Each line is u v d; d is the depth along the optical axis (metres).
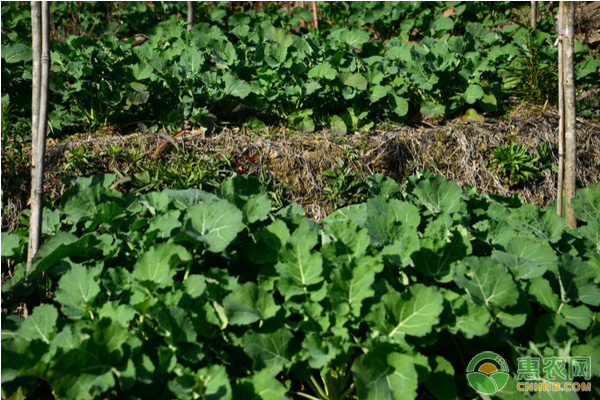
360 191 4.02
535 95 4.75
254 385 2.22
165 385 2.22
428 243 2.69
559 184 3.34
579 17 5.89
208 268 2.83
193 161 3.97
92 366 2.08
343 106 4.66
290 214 3.00
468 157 4.32
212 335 2.39
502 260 2.67
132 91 4.22
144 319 2.43
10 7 6.32
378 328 2.40
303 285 2.53
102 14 6.71
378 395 2.15
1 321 2.66
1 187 3.49
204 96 4.31
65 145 3.88
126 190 3.78
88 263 2.77
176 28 5.37
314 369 2.70
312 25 6.92
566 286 2.66
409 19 6.54
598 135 4.54
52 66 4.35
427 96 4.77
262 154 4.07
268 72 4.53
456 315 2.45
